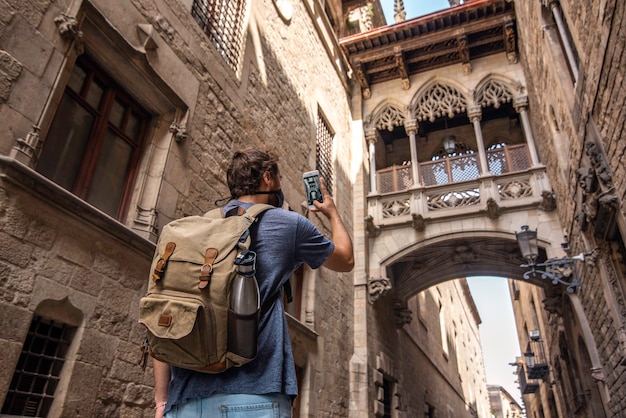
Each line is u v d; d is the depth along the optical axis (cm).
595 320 877
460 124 1662
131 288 473
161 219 535
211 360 127
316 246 167
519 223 1151
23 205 368
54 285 387
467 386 3133
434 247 1332
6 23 383
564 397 1656
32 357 381
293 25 1098
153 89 559
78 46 456
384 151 1692
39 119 400
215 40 752
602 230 686
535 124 1228
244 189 181
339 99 1399
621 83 487
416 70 1512
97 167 495
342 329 1088
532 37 1006
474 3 1318
